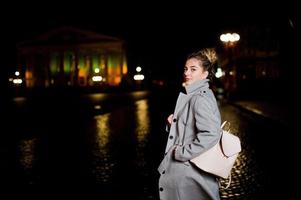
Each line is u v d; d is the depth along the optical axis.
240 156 9.79
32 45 82.38
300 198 6.14
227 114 22.88
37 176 8.22
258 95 40.09
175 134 3.19
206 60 3.18
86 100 42.47
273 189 6.69
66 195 6.71
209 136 2.92
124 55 81.94
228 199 6.19
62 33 81.31
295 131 13.26
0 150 11.77
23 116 23.91
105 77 82.44
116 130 16.91
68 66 83.75
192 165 3.06
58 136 15.04
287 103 27.06
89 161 9.82
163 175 3.14
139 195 6.58
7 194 6.84
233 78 45.06
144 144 12.55
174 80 80.50
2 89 58.88
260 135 13.50
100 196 6.60
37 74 83.56
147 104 37.41
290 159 9.15
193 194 3.07
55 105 34.69
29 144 12.98
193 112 3.05
